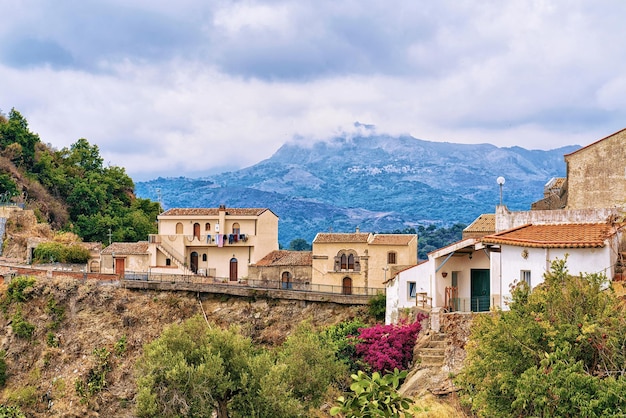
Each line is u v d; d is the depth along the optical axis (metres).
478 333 35.62
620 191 55.19
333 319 78.12
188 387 49.12
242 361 51.69
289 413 49.56
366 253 85.81
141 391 48.19
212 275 97.62
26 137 140.88
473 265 61.22
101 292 86.12
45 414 77.75
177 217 98.75
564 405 29.78
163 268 96.62
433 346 51.75
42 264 100.00
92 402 77.94
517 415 32.19
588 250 44.91
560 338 32.25
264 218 97.88
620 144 55.47
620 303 35.88
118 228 132.25
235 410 50.06
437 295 60.62
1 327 87.06
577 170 56.84
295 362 54.06
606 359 31.66
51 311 85.56
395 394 23.73
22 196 126.69
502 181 59.34
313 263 88.06
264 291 81.62
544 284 39.53
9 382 83.00
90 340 82.75
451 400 43.25
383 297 75.50
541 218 52.69
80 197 136.50
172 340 52.00
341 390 56.88
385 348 57.75
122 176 150.12
